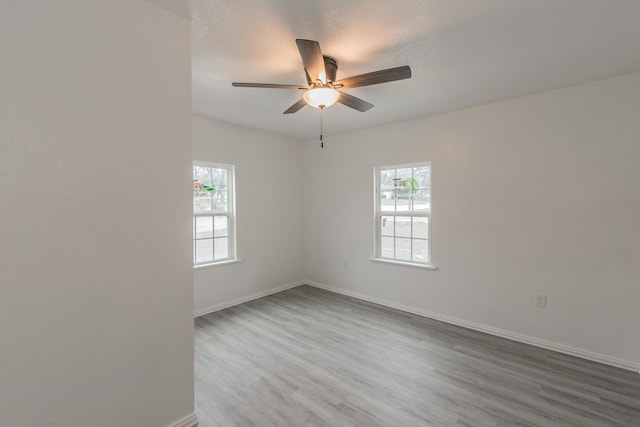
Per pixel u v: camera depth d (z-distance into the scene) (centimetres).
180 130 169
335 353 266
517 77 244
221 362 251
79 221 134
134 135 151
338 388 215
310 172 484
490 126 306
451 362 251
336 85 207
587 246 257
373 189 405
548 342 276
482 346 280
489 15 164
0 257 115
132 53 149
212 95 284
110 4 142
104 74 140
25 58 120
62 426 130
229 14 164
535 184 281
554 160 271
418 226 373
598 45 196
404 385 218
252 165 417
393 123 380
